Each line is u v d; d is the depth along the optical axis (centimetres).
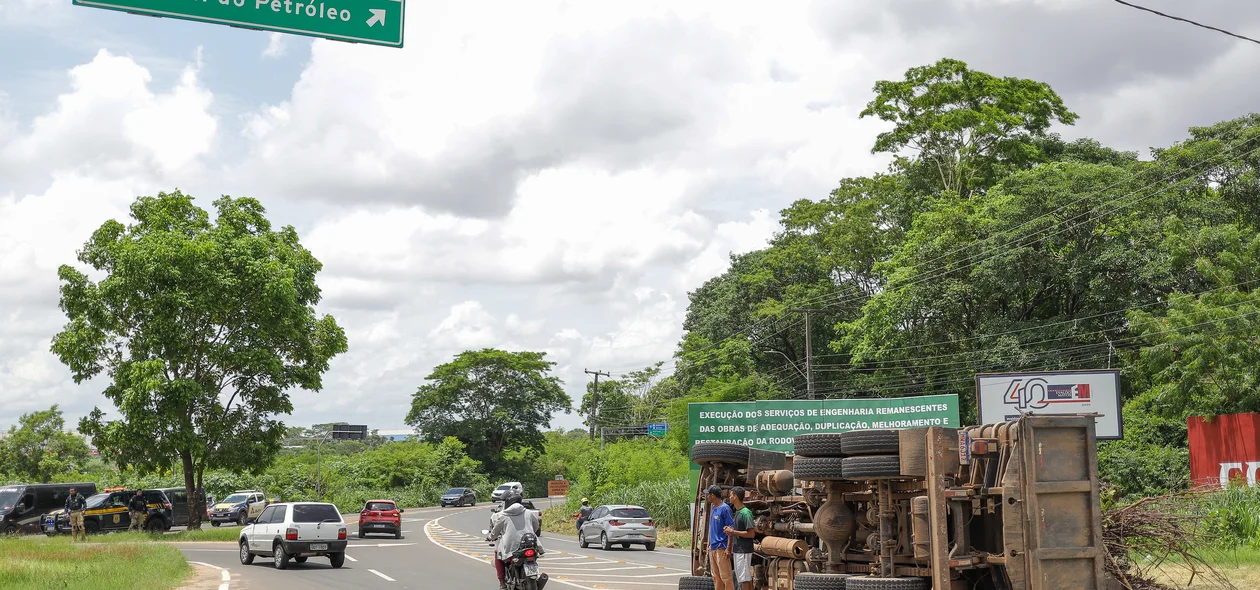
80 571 1992
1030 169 5478
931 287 4775
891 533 1013
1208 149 4625
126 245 3928
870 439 1016
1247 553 1675
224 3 1044
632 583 1998
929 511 953
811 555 1137
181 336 3878
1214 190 4766
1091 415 962
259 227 4250
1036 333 4725
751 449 1366
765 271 6756
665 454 5281
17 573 1883
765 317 6638
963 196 5734
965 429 968
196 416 4006
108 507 4138
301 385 4197
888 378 5759
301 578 2125
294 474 8212
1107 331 4603
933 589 945
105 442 3950
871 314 5075
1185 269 4019
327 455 10431
